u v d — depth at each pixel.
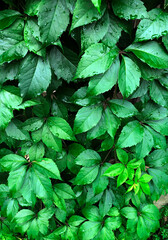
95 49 0.69
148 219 0.91
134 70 0.70
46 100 0.80
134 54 0.72
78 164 0.82
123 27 0.71
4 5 0.74
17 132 0.79
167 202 1.14
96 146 0.90
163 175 0.86
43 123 0.79
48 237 0.89
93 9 0.66
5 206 0.86
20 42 0.71
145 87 0.76
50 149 0.82
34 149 0.81
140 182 0.77
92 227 0.89
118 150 0.79
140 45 0.71
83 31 0.69
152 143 0.79
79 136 0.85
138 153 0.79
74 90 0.81
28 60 0.71
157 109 0.79
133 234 0.95
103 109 0.76
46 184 0.77
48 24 0.67
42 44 0.68
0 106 0.73
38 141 0.79
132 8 0.67
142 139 0.79
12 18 0.69
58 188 0.85
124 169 0.78
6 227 0.91
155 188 0.89
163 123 0.79
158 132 0.80
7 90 0.73
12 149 0.89
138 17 0.67
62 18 0.68
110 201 0.88
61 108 0.81
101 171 0.83
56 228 0.93
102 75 0.70
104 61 0.69
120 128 0.82
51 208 0.87
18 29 0.70
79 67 0.69
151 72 0.73
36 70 0.72
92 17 0.66
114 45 0.71
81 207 0.94
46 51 0.73
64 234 0.89
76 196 0.88
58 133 0.76
